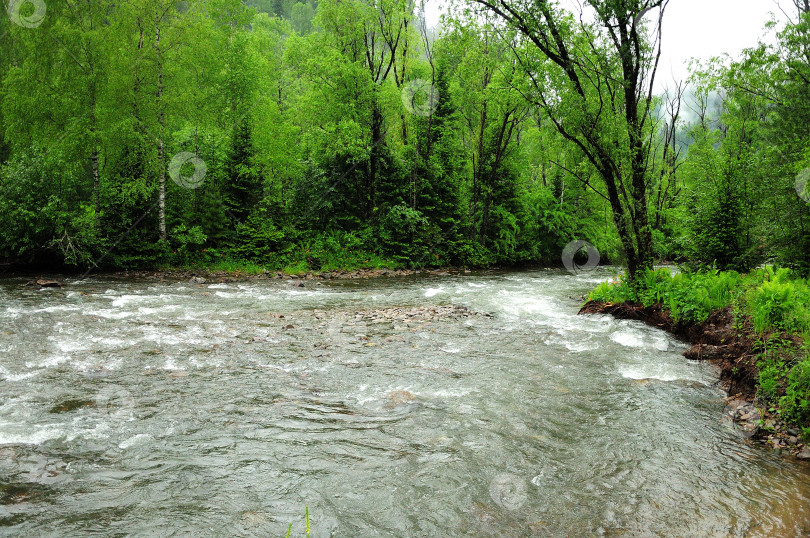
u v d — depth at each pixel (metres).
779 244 12.54
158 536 3.71
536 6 12.25
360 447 5.37
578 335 10.95
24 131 19.12
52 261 19.48
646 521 4.10
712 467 5.09
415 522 4.02
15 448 5.01
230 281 19.58
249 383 7.32
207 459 4.99
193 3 21.47
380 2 27.00
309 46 27.86
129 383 7.12
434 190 29.94
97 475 4.59
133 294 15.19
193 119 22.45
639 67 13.08
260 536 3.75
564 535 3.89
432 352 9.35
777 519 4.14
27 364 7.75
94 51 18.83
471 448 5.43
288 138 26.98
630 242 13.44
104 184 20.64
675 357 9.23
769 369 6.67
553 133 14.02
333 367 8.24
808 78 12.61
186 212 23.38
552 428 6.03
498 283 21.70
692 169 15.04
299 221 26.52
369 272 24.62
